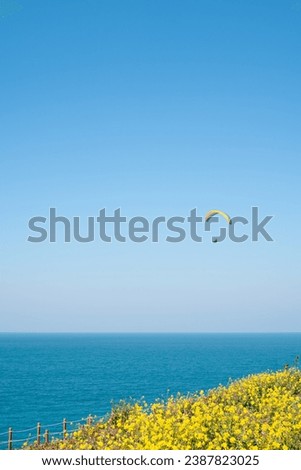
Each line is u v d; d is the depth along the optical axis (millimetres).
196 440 14562
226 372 156750
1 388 124312
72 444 17422
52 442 18453
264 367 171625
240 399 19375
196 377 142625
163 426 15477
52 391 117500
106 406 93375
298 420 15516
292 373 22469
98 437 16844
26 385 129875
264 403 17859
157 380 135875
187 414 17547
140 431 15906
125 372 162000
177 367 179125
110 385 126312
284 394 19750
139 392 110500
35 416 85062
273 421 15922
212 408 17531
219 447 13805
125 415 19125
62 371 168250
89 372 163250
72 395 109875
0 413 88438
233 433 14805
